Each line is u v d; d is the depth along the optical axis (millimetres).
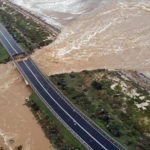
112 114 97188
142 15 171500
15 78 130125
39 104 109875
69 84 116875
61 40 156125
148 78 118875
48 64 136875
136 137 87500
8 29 170625
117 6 185750
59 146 90875
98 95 107562
